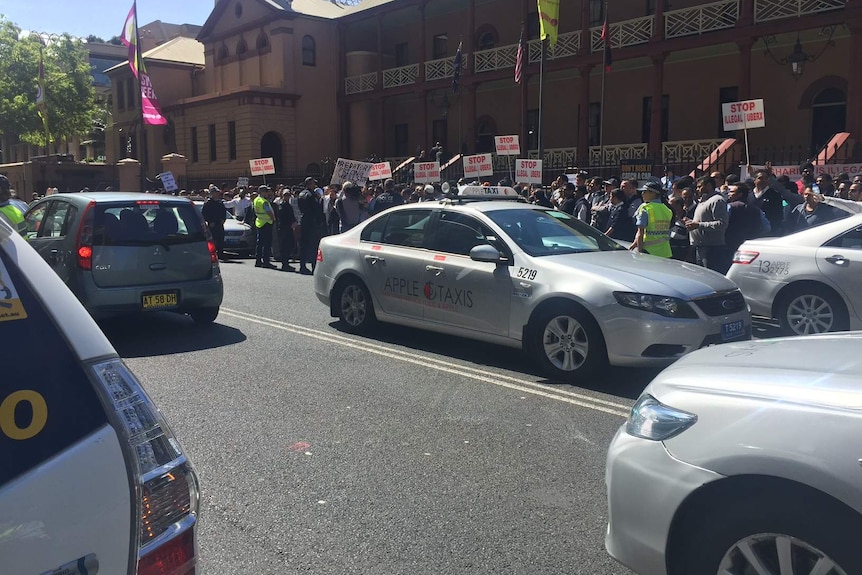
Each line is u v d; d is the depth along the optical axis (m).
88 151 60.97
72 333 1.69
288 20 35.44
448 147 34.12
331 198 16.91
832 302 7.66
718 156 20.70
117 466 1.64
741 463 2.47
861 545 2.23
